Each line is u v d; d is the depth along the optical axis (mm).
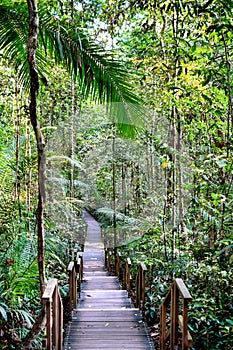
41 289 3076
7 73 4984
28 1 2770
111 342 3955
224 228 3672
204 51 3672
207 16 3488
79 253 6957
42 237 3066
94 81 3539
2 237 3973
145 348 3826
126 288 6383
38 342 3443
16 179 4730
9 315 3527
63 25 3309
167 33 4934
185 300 2832
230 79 3723
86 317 4715
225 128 4121
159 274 4988
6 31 3363
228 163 3414
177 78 4281
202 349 3553
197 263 3971
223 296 3592
